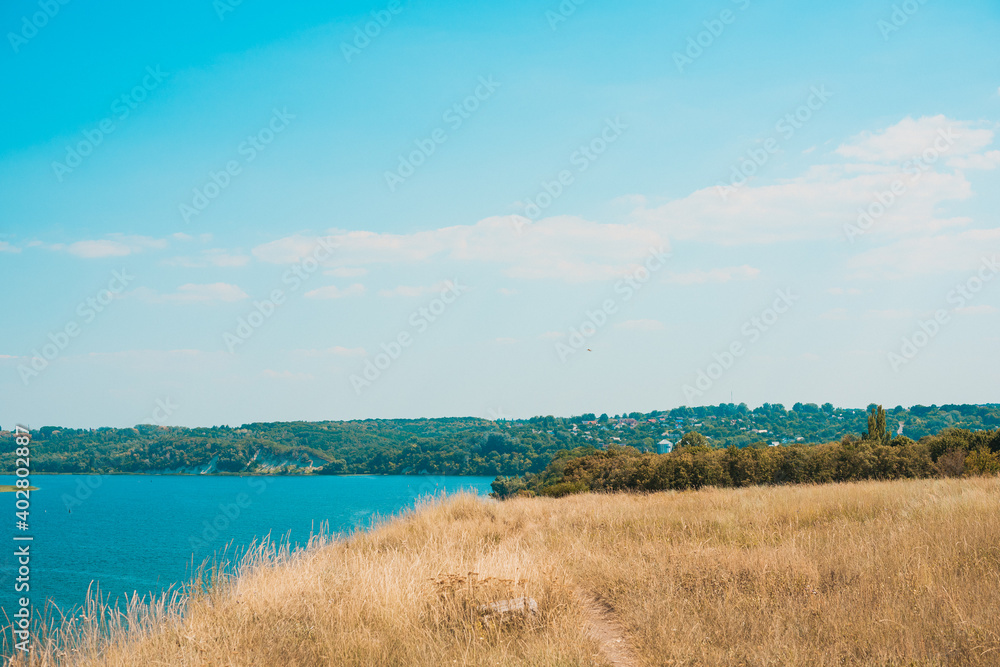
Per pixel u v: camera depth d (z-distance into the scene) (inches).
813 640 222.2
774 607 261.4
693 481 1914.4
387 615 265.3
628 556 385.1
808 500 589.6
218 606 269.1
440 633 249.9
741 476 1914.4
